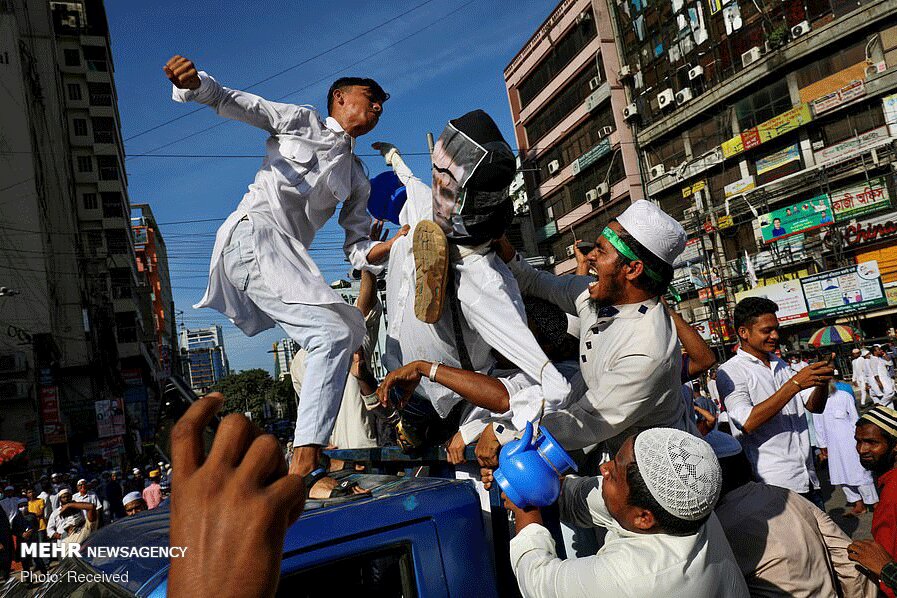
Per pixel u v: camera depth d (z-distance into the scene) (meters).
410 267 2.34
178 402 1.25
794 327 21.61
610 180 28.86
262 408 48.16
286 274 2.09
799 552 2.04
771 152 22.12
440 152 2.05
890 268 19.02
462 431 2.02
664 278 1.96
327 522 1.52
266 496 0.49
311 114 2.30
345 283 8.60
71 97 39.62
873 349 14.21
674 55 25.34
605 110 28.84
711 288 23.50
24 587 1.86
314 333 2.02
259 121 2.21
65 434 23.59
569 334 2.48
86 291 32.12
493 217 2.01
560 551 1.83
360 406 3.05
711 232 24.34
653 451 1.54
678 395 2.05
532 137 35.00
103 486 12.56
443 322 2.19
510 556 1.69
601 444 2.31
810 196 20.84
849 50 19.66
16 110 26.14
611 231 1.97
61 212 30.80
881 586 2.14
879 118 19.16
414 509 1.64
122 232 39.06
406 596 1.57
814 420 6.87
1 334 23.97
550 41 31.45
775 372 3.47
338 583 1.51
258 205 2.19
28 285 25.11
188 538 0.47
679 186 26.03
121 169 44.50
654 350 1.89
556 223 33.19
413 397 2.28
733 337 23.67
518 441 1.68
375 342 2.94
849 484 6.36
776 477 3.29
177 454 0.52
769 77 21.80
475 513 1.72
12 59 26.41
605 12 28.42
